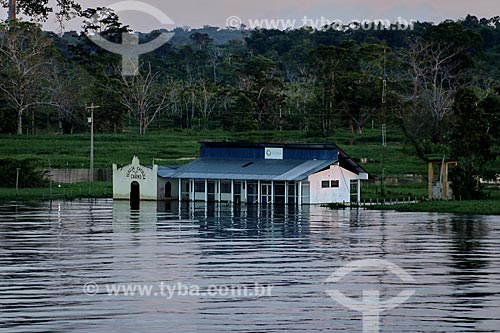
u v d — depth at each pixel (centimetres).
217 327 5747
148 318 5919
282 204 12469
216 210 11669
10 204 12338
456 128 13088
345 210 11656
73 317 5925
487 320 5888
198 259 7812
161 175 13088
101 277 7069
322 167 12469
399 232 9444
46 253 8106
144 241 8806
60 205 12256
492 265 7544
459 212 11281
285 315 5994
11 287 6725
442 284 6831
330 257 7906
